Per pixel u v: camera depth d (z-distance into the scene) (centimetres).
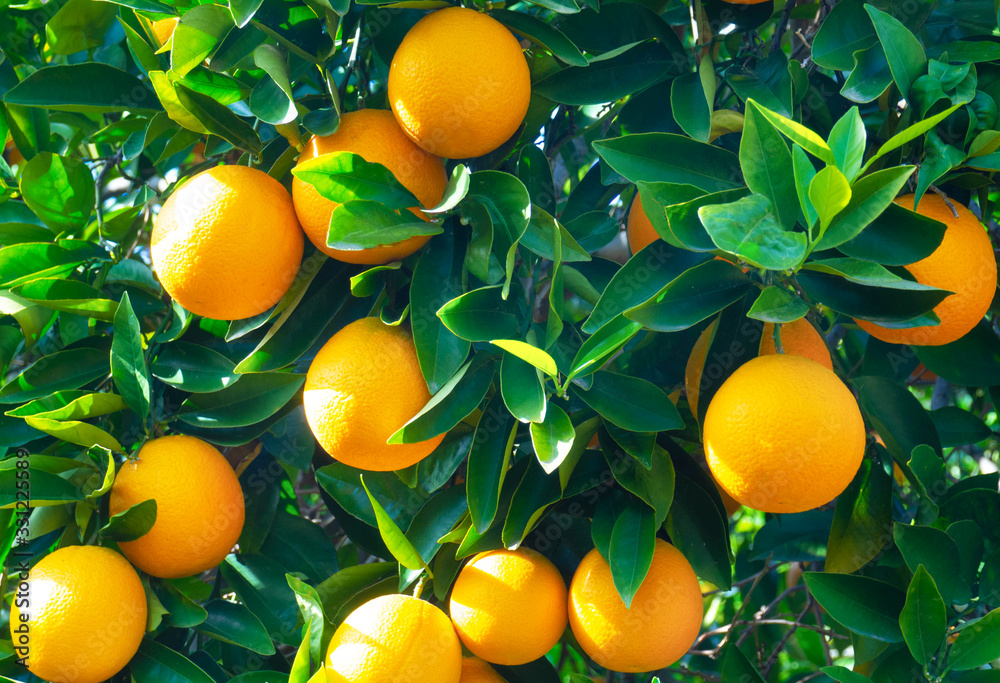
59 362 120
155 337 120
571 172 139
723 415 108
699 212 104
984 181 115
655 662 112
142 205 123
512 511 113
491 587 112
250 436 119
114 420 119
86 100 120
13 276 119
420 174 113
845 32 117
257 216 111
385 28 118
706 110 117
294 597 121
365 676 108
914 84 113
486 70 110
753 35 124
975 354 124
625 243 145
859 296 110
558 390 109
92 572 112
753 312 106
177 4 115
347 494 119
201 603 122
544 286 133
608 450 114
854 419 108
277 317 116
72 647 111
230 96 115
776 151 109
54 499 115
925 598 111
